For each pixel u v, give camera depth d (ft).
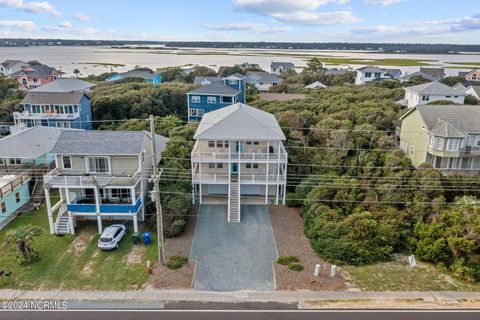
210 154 113.39
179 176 113.91
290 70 424.46
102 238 90.74
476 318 67.46
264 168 120.78
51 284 77.25
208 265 84.33
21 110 209.36
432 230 90.22
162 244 82.48
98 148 102.32
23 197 115.85
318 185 109.91
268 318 66.95
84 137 106.01
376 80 323.98
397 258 89.20
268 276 80.48
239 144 112.16
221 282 78.18
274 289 76.02
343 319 66.69
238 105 130.11
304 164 125.59
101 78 388.78
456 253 84.43
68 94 190.90
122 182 97.55
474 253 84.99
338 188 107.14
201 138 110.22
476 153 118.83
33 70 328.08
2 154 124.47
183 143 131.85
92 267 83.56
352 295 74.33
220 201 118.32
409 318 67.10
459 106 130.82
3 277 79.36
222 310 69.15
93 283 77.66
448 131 116.88
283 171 119.24
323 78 347.56
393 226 93.97
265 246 92.73
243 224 104.06
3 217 106.11
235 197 111.14
